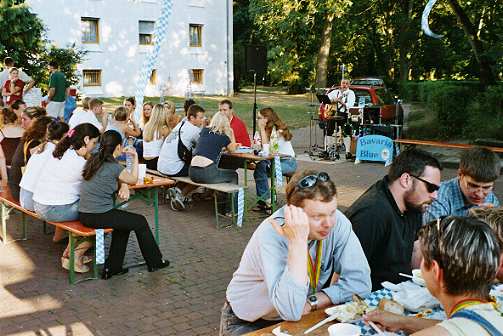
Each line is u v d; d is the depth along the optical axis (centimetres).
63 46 2847
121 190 578
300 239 244
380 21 3153
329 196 251
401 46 2917
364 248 313
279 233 253
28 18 1922
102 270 575
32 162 605
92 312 479
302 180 256
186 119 844
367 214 314
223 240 693
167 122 923
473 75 2344
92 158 535
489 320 179
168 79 3158
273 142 796
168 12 843
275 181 814
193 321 463
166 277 562
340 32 3098
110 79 3028
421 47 2953
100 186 534
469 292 190
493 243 189
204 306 493
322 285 292
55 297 510
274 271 256
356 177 1116
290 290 244
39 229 736
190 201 882
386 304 261
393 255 319
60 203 553
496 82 1542
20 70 1430
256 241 269
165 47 3177
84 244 569
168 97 3091
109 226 539
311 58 3375
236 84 3644
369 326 250
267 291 267
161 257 584
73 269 543
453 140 1509
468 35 1525
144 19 3091
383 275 321
